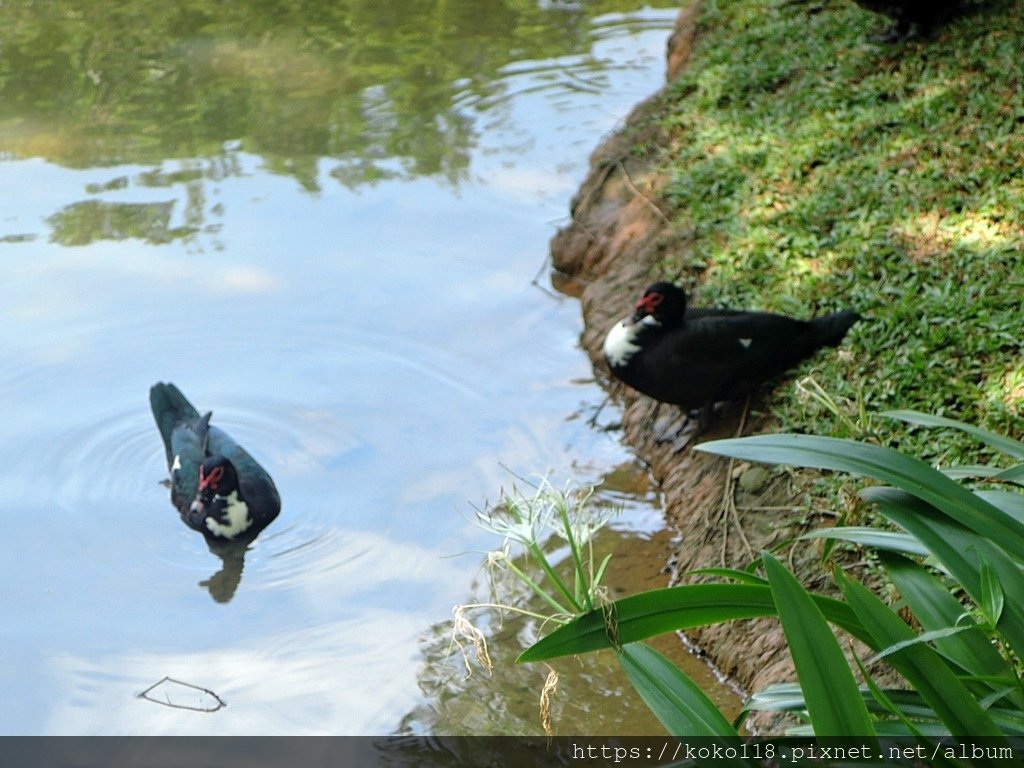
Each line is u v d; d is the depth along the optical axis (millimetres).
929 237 7066
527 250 7910
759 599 4695
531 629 6465
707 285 7191
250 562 6723
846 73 7902
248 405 7227
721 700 6246
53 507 6910
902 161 7398
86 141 8547
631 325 6797
